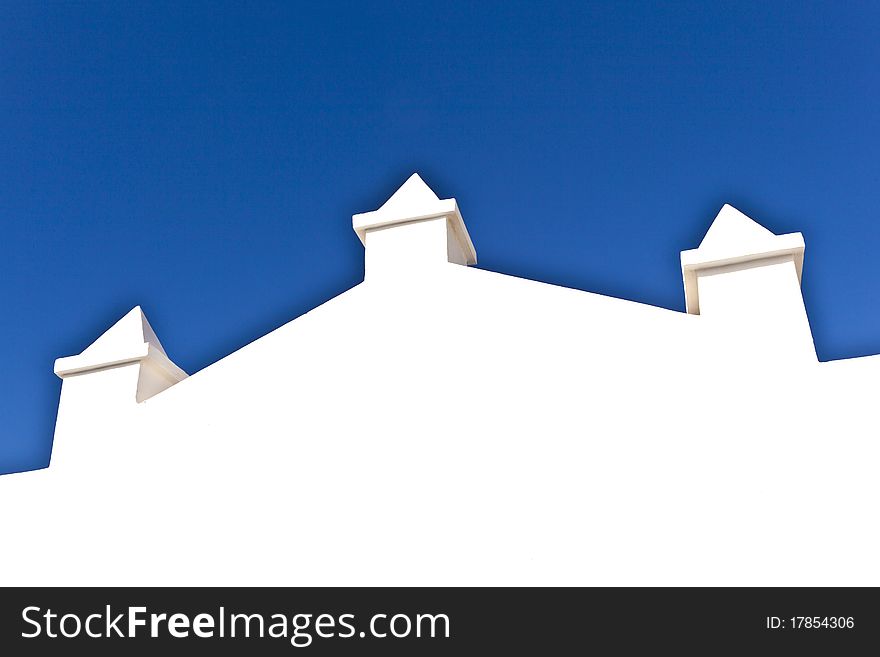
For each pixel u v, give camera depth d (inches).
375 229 287.0
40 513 263.9
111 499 261.6
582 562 215.3
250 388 269.3
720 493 213.2
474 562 223.5
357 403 256.7
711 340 233.5
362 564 231.9
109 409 279.3
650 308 243.8
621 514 217.9
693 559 208.1
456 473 236.7
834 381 218.2
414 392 252.8
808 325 228.4
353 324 270.8
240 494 252.4
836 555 199.6
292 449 255.1
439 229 279.0
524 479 229.9
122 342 293.6
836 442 210.8
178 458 263.3
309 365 267.9
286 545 240.8
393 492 239.6
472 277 266.4
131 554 250.5
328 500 244.1
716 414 223.0
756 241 242.1
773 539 204.8
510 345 250.7
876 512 201.0
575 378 239.5
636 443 225.3
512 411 240.4
